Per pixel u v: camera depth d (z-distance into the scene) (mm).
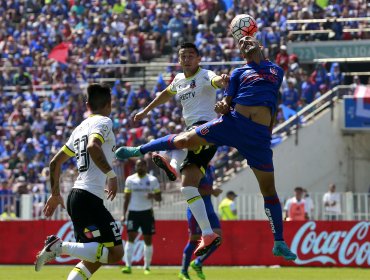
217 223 41094
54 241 28906
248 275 51281
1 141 87625
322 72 85062
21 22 102875
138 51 94625
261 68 28891
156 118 83188
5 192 78625
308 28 92188
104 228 28844
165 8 98438
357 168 83750
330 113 82875
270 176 29094
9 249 63125
